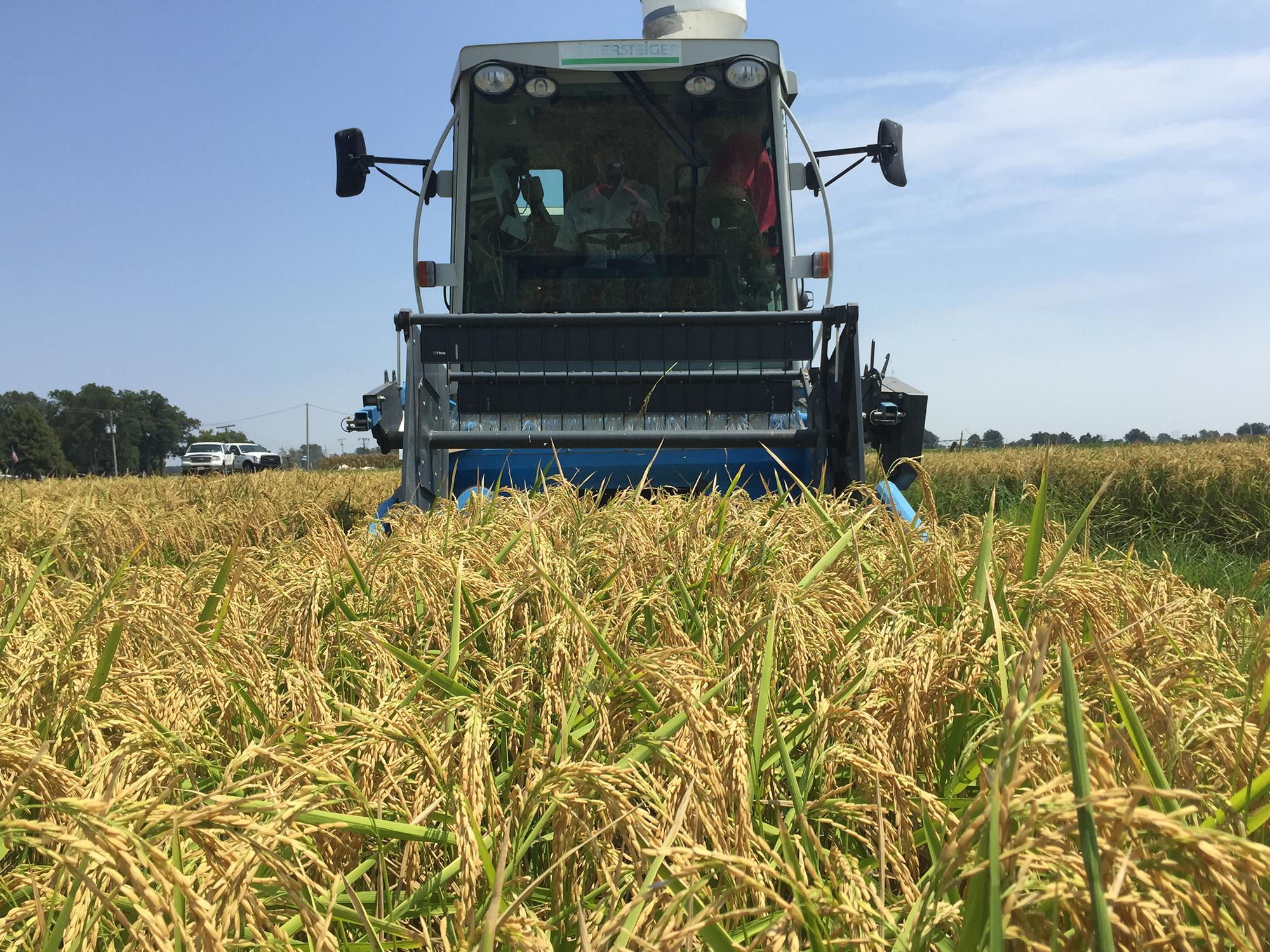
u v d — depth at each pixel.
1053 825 1.32
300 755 1.78
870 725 1.81
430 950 1.51
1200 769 1.78
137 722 1.88
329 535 3.45
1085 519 2.57
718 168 7.75
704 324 6.28
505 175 7.77
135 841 1.19
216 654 2.29
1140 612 2.66
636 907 1.37
